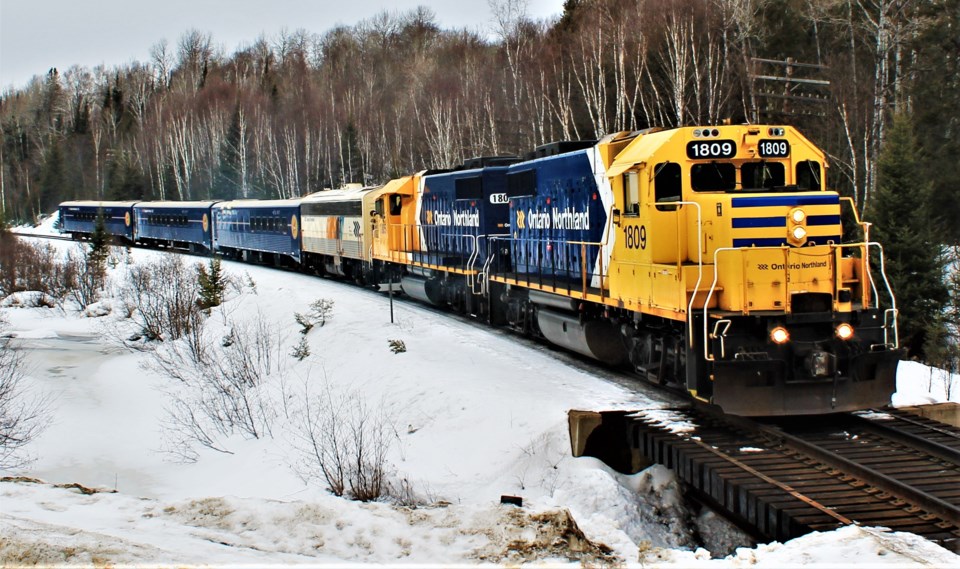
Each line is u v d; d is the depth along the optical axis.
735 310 12.66
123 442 20.95
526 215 21.75
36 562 7.38
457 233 26.89
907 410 13.45
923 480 10.20
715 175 13.81
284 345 26.34
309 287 35.88
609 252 16.56
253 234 49.69
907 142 29.95
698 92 38.28
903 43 39.59
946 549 7.96
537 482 12.89
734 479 10.27
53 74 140.62
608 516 11.36
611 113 46.38
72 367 29.09
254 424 20.47
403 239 31.97
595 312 18.17
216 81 103.69
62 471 18.45
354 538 9.42
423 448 15.65
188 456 19.42
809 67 42.38
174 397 24.30
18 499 10.55
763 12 45.00
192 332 30.16
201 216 56.38
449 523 9.66
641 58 43.28
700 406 13.80
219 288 35.66
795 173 13.90
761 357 12.38
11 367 26.81
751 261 12.57
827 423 12.98
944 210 36.00
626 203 15.52
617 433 13.21
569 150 19.91
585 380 16.84
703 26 42.75
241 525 9.87
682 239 13.80
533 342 21.89
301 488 14.96
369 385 20.00
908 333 28.98
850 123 39.41
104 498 10.90
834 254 12.72
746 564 7.98
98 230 48.16
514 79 52.94
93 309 39.88
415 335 23.81
